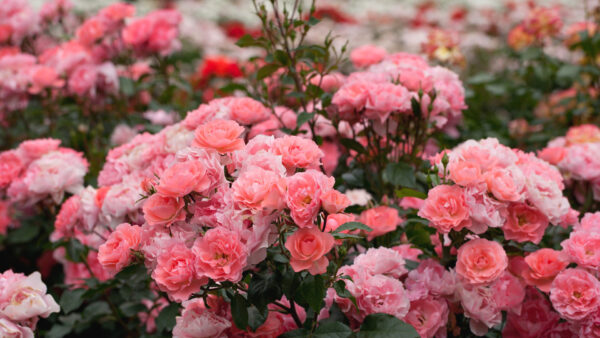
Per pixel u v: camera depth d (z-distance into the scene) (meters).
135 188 1.48
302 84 1.75
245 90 1.79
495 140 1.45
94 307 1.75
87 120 2.54
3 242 2.12
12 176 1.75
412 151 1.68
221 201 1.26
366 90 1.55
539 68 2.70
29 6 2.62
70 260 1.72
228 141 1.28
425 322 1.36
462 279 1.38
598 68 2.54
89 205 1.52
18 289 1.34
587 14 2.62
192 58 3.57
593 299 1.33
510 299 1.38
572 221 1.45
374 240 1.57
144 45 2.28
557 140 1.92
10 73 2.16
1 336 1.30
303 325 1.35
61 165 1.69
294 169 1.30
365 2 5.54
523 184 1.36
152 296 1.68
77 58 2.17
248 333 1.33
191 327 1.30
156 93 2.79
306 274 1.29
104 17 2.26
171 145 1.52
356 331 1.31
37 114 2.51
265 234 1.22
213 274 1.20
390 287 1.34
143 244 1.29
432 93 1.62
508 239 1.39
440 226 1.34
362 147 1.66
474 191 1.34
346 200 1.22
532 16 2.70
